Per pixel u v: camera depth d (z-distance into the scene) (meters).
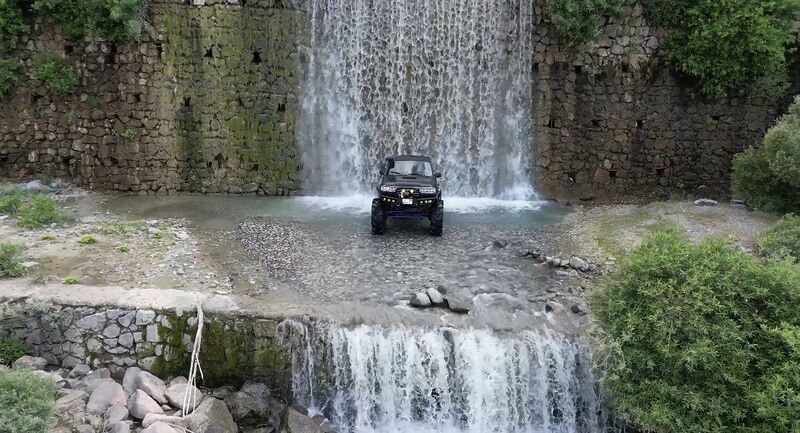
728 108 16.20
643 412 7.46
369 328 8.57
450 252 12.06
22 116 15.33
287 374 8.66
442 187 16.73
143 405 7.64
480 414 8.59
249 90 15.99
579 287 10.38
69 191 15.48
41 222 12.54
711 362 7.21
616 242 12.48
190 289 9.57
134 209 14.42
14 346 8.45
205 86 15.77
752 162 14.09
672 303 7.60
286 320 8.59
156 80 15.48
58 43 15.08
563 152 16.73
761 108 16.11
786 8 14.98
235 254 11.48
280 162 16.41
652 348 7.63
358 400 8.57
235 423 8.03
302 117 16.36
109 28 14.80
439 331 8.60
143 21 14.97
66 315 8.48
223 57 15.73
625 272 8.42
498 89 16.64
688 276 7.77
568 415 8.55
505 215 14.95
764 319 7.36
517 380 8.53
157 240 11.99
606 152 16.66
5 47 14.86
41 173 15.70
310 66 16.19
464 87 16.58
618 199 16.47
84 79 15.34
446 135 16.72
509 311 9.38
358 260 11.41
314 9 15.92
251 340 8.59
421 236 13.05
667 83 16.23
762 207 14.11
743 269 7.70
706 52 15.34
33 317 8.48
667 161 16.56
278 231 13.05
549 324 8.95
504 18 16.30
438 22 16.22
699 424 7.18
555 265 11.39
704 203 15.15
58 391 7.80
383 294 9.85
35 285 9.12
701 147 16.44
